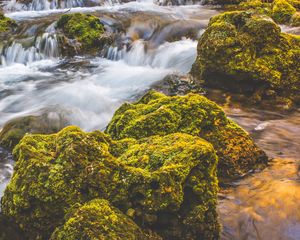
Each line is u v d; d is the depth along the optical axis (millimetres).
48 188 2057
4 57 5387
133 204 2006
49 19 6199
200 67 3986
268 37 3740
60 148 2211
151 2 7766
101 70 4898
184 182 2096
